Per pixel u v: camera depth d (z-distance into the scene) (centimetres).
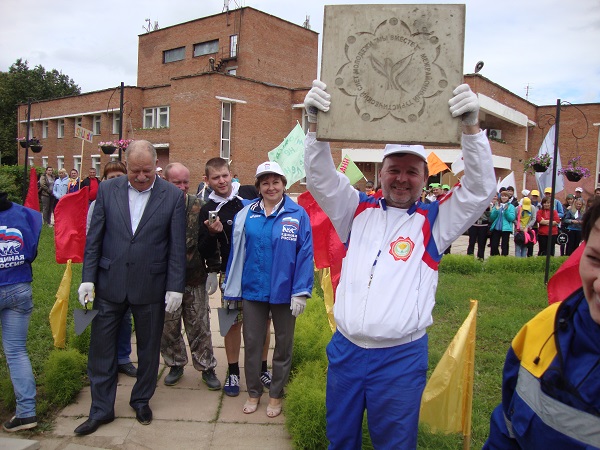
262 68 3303
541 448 163
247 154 2755
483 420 387
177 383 468
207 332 456
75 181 1627
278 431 383
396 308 251
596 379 151
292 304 389
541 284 927
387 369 254
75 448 357
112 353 389
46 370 444
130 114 3150
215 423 395
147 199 388
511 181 1648
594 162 2766
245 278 403
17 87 5166
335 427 270
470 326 297
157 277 388
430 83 233
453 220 257
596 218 148
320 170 267
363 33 238
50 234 1467
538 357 169
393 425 254
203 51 3494
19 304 377
